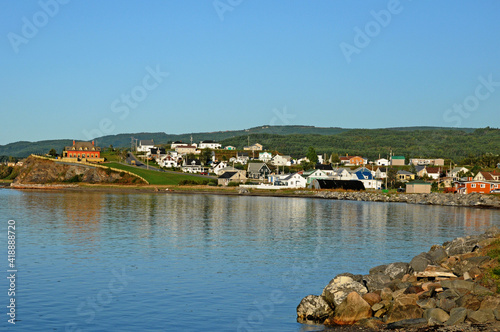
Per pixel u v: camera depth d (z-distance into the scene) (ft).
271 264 151.74
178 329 93.40
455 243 126.11
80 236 208.85
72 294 116.06
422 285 96.58
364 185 637.30
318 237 213.66
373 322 87.10
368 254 170.81
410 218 307.37
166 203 416.46
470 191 498.69
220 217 300.40
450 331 78.13
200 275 136.05
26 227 238.07
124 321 97.71
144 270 142.00
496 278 96.48
